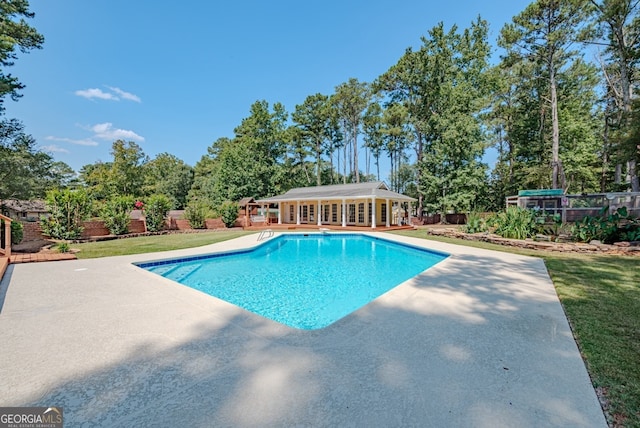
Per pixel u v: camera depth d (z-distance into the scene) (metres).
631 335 3.22
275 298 6.30
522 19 21.06
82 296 4.85
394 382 2.32
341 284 7.46
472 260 8.07
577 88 24.12
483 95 27.72
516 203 17.67
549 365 2.59
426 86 27.98
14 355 2.85
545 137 24.78
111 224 16.59
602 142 23.72
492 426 1.85
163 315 3.94
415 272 8.83
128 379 2.41
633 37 18.02
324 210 25.55
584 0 17.97
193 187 47.75
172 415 1.97
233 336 3.24
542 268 6.92
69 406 2.08
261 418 1.92
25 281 5.92
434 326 3.47
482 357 2.73
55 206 14.32
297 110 39.59
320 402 2.08
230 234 18.48
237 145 39.50
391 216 24.97
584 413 1.97
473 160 25.72
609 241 9.84
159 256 9.39
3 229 11.48
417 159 29.89
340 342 3.05
